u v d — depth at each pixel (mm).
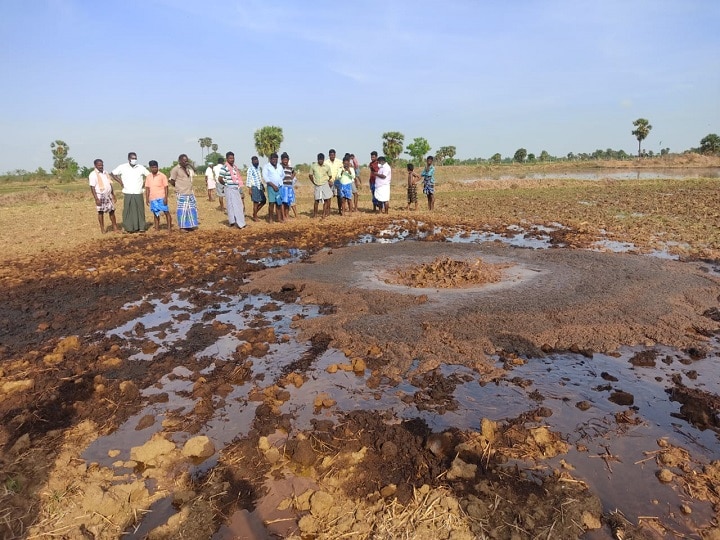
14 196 23312
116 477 3057
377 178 14805
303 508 2738
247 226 12852
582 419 3502
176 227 13023
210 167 18688
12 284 7527
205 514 2688
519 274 7113
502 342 4746
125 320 5895
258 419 3621
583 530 2525
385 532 2533
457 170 49625
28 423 3656
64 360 4723
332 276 7340
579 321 5121
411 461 3092
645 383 3988
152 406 3898
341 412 3695
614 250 8828
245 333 5223
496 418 3533
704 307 5508
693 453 3105
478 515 2615
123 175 11867
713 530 2477
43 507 2803
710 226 11008
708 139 56000
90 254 9727
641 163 53031
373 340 4875
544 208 15750
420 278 6895
